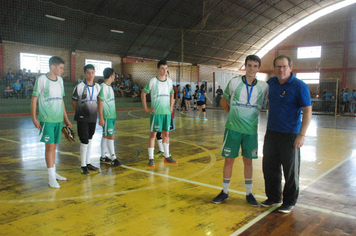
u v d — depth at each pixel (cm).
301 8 2497
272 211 283
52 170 352
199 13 2116
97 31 1895
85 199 311
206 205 297
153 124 449
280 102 279
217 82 2438
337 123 1203
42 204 295
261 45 3031
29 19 1578
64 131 393
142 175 408
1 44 1591
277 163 290
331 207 294
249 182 304
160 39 2253
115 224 249
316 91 2773
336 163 487
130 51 2255
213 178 396
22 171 424
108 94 456
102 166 459
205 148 614
